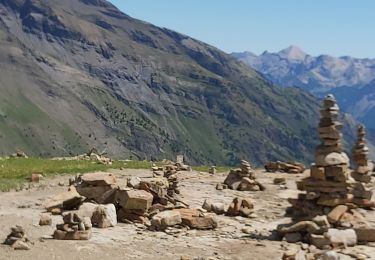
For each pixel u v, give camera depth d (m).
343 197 25.77
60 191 36.25
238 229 26.56
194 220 26.31
